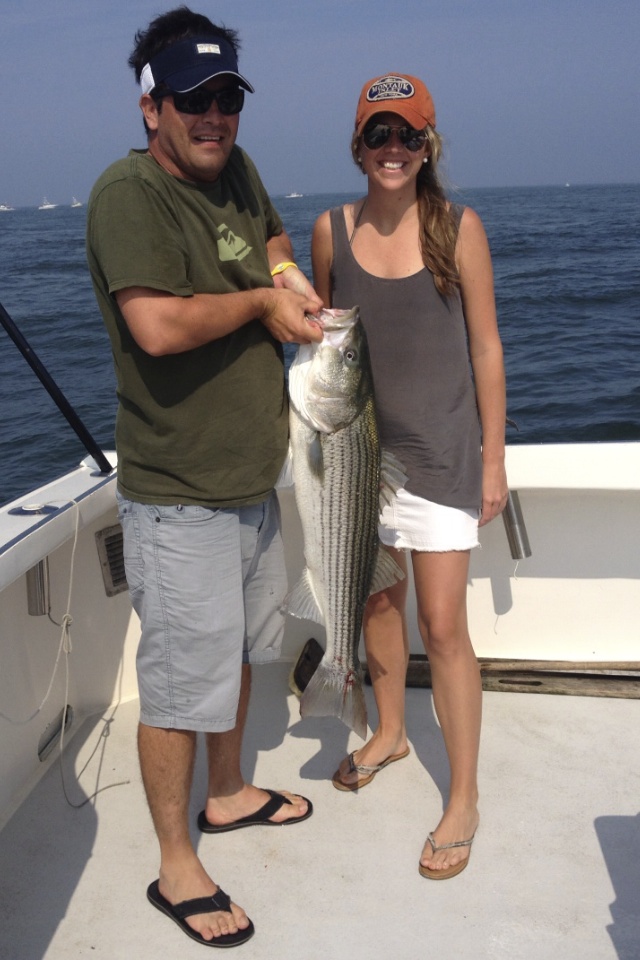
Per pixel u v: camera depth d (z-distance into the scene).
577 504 3.29
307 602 2.53
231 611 2.29
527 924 2.30
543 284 19.98
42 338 14.46
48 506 2.67
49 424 9.47
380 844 2.62
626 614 3.38
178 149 2.08
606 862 2.51
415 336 2.46
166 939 2.29
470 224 2.44
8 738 2.80
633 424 9.02
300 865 2.55
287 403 2.42
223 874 2.52
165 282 2.00
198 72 1.98
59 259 30.59
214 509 2.22
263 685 3.50
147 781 2.32
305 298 2.31
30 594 2.79
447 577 2.53
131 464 2.23
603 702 3.29
